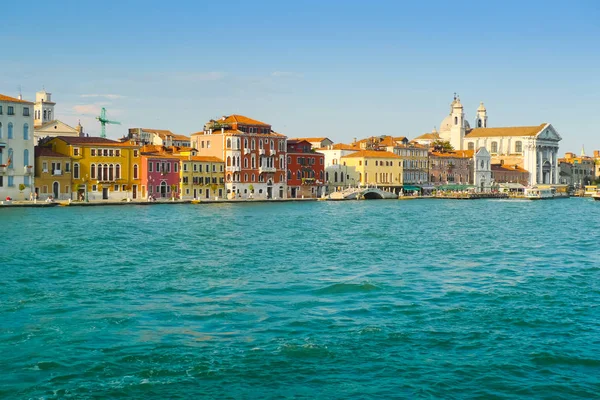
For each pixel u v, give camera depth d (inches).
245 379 1069.8
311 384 1054.4
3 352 1173.1
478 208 5821.9
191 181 6141.7
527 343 1236.5
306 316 1411.2
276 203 6200.8
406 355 1172.5
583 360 1154.7
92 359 1143.6
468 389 1040.8
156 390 1030.4
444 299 1569.9
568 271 1971.0
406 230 3292.3
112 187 5693.9
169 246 2492.6
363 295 1611.7
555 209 5802.2
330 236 2920.8
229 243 2605.8
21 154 5177.2
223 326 1334.9
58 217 3843.5
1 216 3865.7
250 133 6515.8
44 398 1000.9
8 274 1835.6
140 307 1478.8
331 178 7578.7
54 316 1395.2
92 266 1993.1
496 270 1988.2
